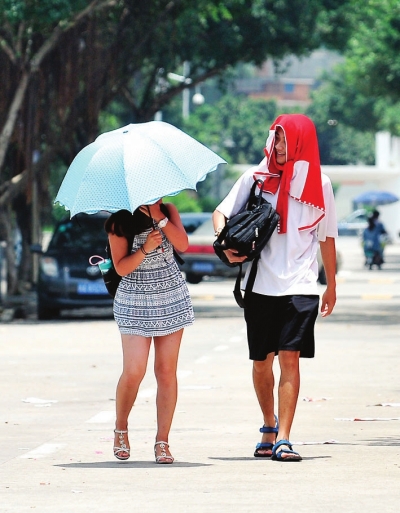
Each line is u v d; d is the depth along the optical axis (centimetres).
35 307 5509
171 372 1664
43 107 5081
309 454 1698
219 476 1529
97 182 1596
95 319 4694
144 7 5450
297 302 1633
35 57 4850
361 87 10294
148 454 1728
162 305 1650
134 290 1652
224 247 1639
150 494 1412
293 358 1633
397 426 1977
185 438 1873
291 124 1645
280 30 6894
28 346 3522
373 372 2777
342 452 1712
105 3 4859
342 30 7281
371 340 3575
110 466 1622
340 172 19162
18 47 4825
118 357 3197
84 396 2433
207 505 1341
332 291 1703
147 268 1652
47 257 4538
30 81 4897
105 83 5450
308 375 2727
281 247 1655
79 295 4488
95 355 3253
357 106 14462
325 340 3588
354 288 6550
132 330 1648
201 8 5566
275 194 1661
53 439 1883
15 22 4369
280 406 1641
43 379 2722
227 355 3206
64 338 3778
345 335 3750
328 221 1680
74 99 5206
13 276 5588
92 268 4494
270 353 1686
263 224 1623
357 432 1912
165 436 1655
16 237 7100
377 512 1293
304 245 1656
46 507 1343
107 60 5366
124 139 1620
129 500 1377
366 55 9606
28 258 6538
